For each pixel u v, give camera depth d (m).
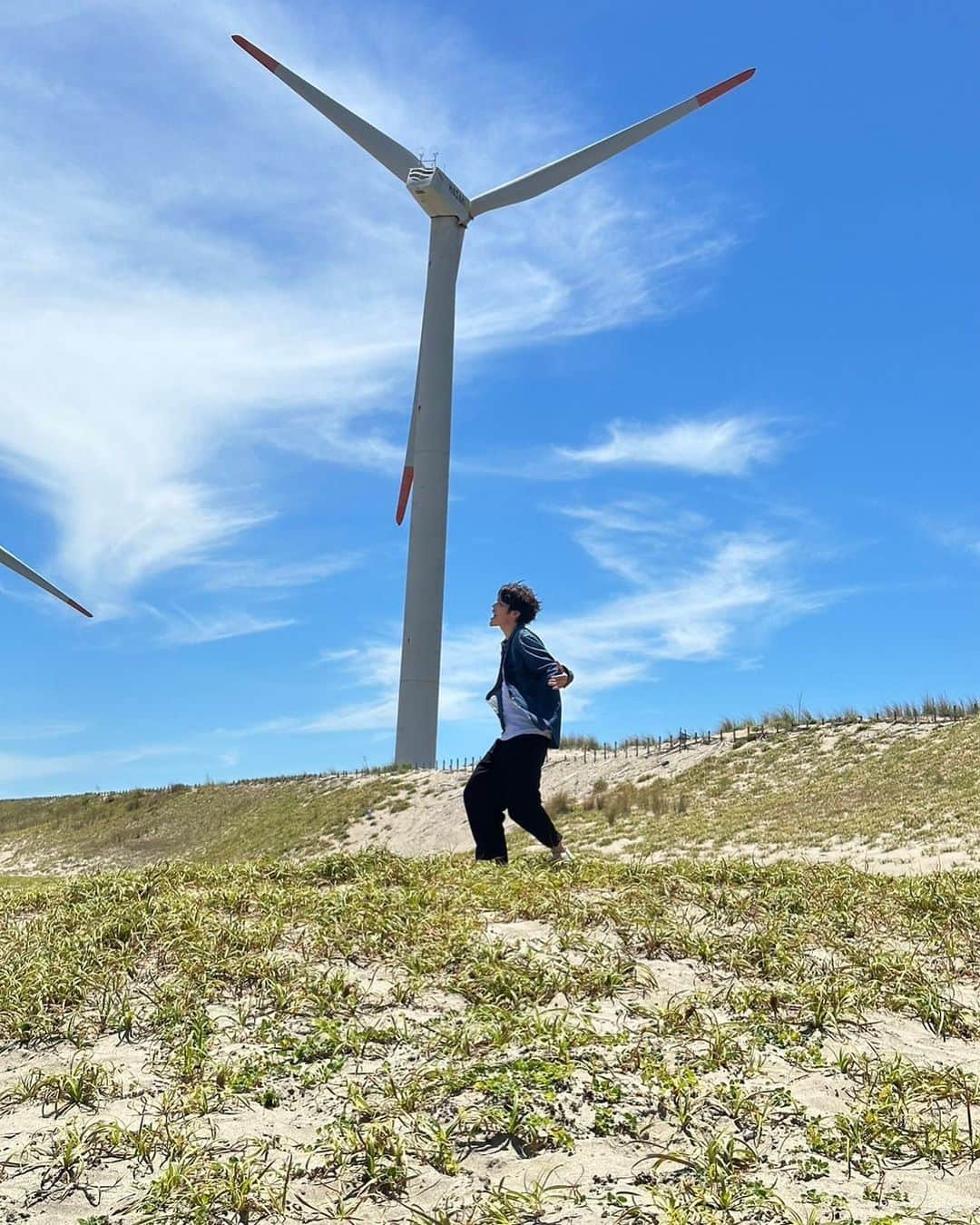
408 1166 3.92
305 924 7.02
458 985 5.66
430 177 37.91
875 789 23.39
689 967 6.05
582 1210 3.60
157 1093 4.66
